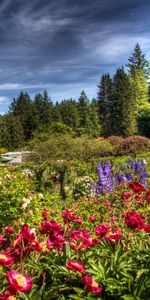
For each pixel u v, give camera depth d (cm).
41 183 1157
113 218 557
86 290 235
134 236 372
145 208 655
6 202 564
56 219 662
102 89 6378
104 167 1085
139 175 1274
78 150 1906
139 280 253
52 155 1873
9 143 5250
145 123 5162
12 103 7519
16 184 662
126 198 536
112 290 254
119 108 5666
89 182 1193
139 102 6153
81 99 7388
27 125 6025
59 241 284
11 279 209
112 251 303
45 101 6788
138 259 296
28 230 269
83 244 296
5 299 210
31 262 288
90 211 779
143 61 6906
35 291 249
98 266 269
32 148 1969
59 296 248
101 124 6359
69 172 1264
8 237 374
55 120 6706
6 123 5309
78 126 7000
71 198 1105
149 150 2398
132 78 6506
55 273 271
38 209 646
